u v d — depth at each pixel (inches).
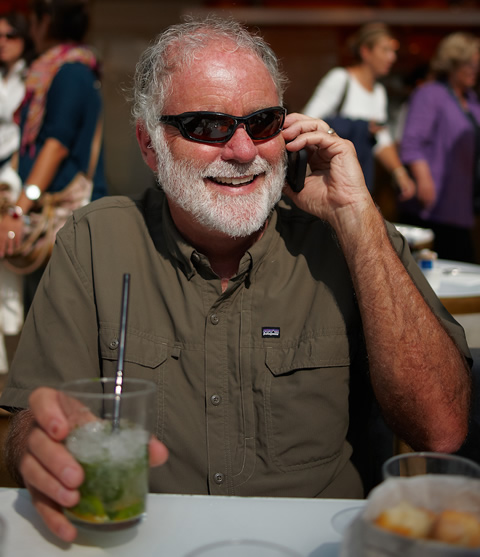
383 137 193.8
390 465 35.4
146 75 60.6
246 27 60.6
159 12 285.0
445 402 55.8
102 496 36.6
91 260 60.4
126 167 176.1
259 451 56.4
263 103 57.2
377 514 30.8
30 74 115.3
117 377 41.9
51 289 59.6
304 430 56.4
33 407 39.1
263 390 56.6
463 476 34.5
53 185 115.1
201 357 56.9
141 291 59.1
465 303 95.4
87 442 37.0
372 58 179.9
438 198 194.2
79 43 119.3
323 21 320.8
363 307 56.8
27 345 58.7
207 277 57.5
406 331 55.6
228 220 57.0
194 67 57.1
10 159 125.0
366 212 58.8
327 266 60.4
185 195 57.4
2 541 33.9
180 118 56.9
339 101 180.4
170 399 56.6
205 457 55.8
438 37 330.6
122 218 61.9
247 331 57.5
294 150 60.7
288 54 326.0
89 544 37.4
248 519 40.0
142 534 38.3
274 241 59.7
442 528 29.3
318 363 57.0
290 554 30.4
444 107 190.4
